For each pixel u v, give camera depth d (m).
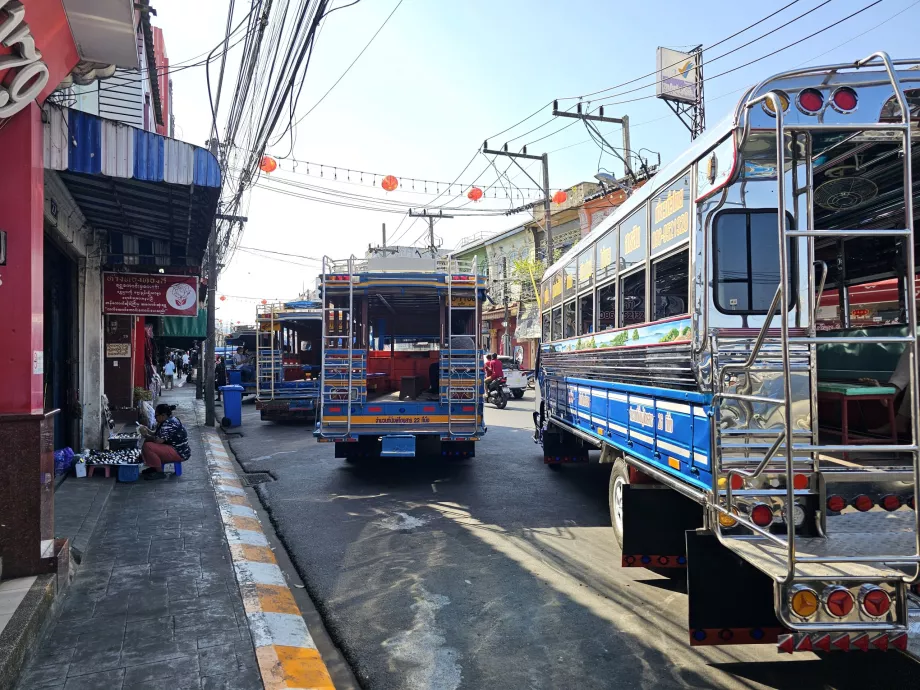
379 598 4.81
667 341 4.42
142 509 6.99
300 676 3.51
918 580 2.72
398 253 19.52
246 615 4.23
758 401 3.43
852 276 5.42
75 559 5.19
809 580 2.74
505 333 36.00
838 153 3.69
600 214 25.22
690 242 3.99
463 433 8.70
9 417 4.33
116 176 5.43
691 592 3.53
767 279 3.74
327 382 8.62
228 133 9.14
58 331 9.13
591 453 11.64
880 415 4.18
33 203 4.61
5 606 3.78
